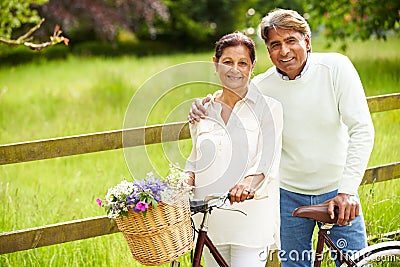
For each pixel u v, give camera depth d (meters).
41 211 7.04
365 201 6.30
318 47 17.28
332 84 4.59
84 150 5.44
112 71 17.73
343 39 14.59
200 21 26.05
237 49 4.14
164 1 25.36
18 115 12.80
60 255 6.00
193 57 21.77
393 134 8.61
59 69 19.47
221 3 25.69
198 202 4.24
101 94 15.08
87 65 20.19
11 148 5.19
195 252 4.27
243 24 24.31
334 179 4.79
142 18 25.11
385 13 13.78
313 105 4.65
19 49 21.69
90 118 11.68
